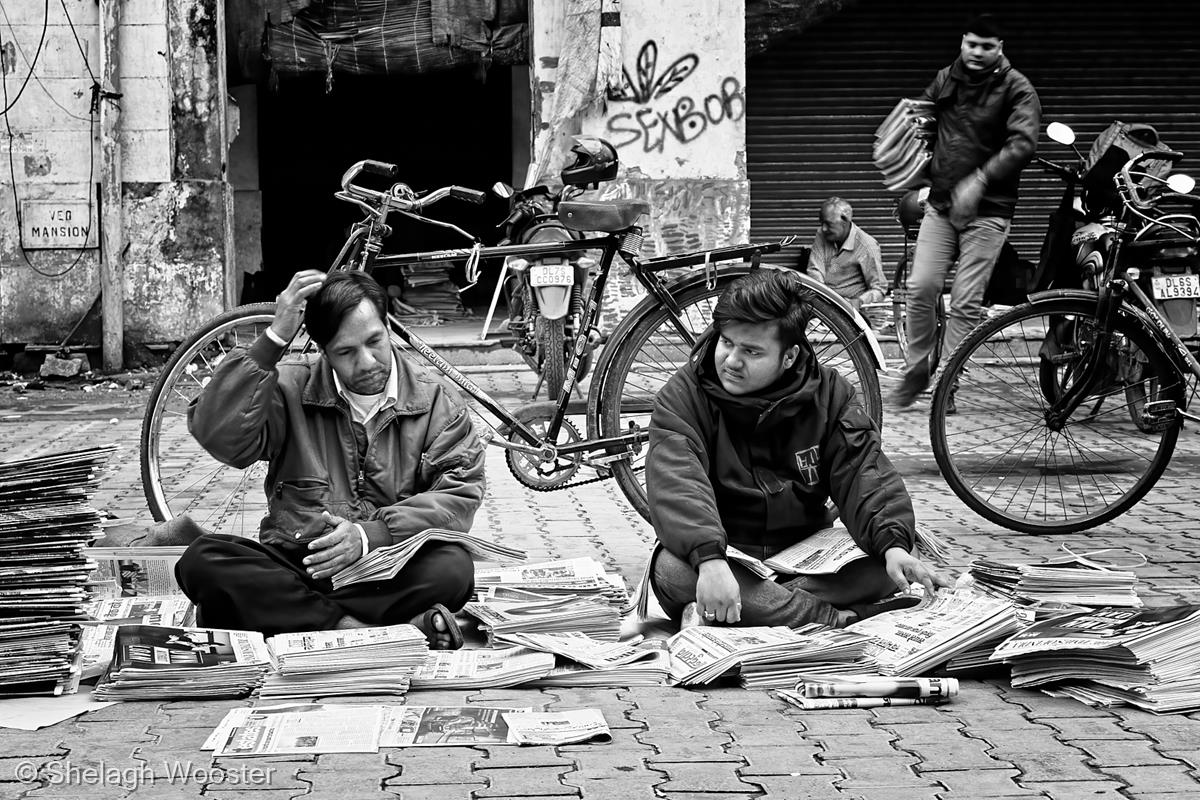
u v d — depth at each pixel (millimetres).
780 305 3607
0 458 6961
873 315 9758
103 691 3207
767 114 12203
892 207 12297
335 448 3832
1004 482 6262
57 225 10781
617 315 9148
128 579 4141
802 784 2656
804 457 3816
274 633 3617
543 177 11312
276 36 11562
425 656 3332
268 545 3736
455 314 12750
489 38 11633
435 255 5133
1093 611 3588
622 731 2990
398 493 3830
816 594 3756
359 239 5078
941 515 5691
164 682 3219
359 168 5055
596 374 5148
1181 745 2885
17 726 2998
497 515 5742
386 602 3656
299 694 3184
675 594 3773
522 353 7445
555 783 2654
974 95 6609
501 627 3678
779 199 12281
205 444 3678
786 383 3756
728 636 3465
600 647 3533
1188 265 6312
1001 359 6543
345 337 3639
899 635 3482
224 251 11000
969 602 3572
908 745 2896
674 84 11305
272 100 15008
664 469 3691
